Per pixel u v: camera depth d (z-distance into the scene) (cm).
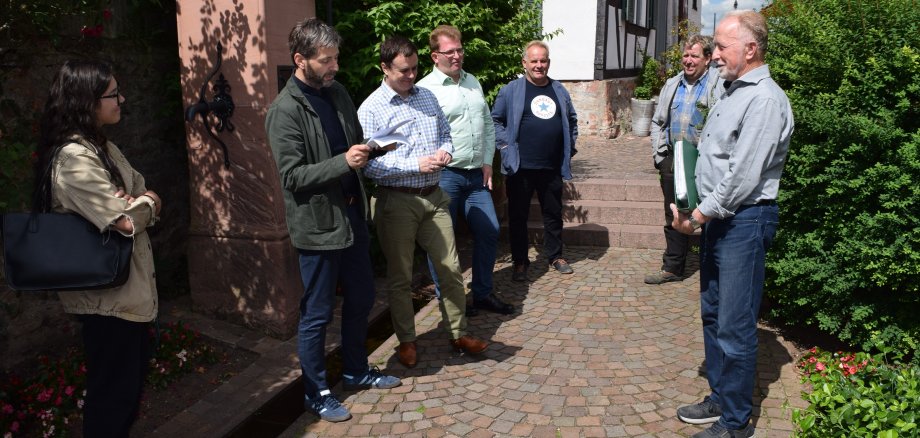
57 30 394
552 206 558
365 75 523
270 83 413
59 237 241
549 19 1113
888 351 338
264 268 435
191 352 408
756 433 312
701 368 384
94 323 256
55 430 328
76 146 243
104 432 262
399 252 384
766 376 369
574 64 1116
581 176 759
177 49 485
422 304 519
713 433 305
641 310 479
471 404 348
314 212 314
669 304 489
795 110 380
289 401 363
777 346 407
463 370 388
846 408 276
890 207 352
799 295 400
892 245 350
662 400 348
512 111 520
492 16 613
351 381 366
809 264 383
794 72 399
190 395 370
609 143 1062
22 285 241
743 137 274
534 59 515
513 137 521
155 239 483
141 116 464
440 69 447
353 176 343
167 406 358
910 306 365
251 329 446
